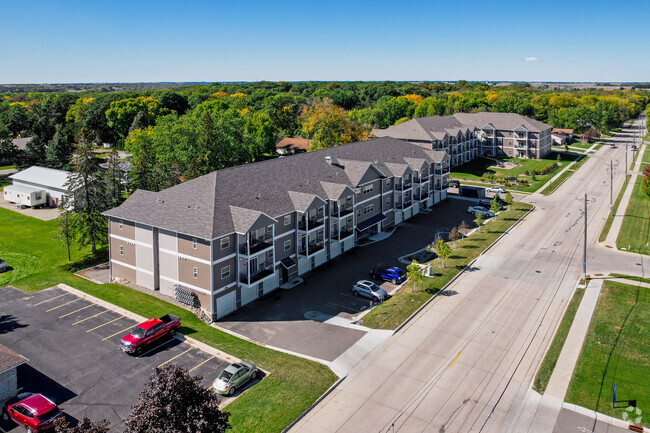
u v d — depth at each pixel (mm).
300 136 161000
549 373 34188
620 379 33406
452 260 57406
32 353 36875
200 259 43531
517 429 28484
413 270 47562
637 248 61594
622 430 28375
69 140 148375
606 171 112062
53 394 31703
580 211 79875
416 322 42219
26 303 46219
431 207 82688
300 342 38969
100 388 32375
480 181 103312
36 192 84438
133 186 77375
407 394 31875
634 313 43469
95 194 60250
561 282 51062
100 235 60562
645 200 85062
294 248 52312
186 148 86375
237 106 191125
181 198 48750
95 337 39469
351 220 61156
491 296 47531
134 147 90188
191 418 20297
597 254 59656
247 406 30266
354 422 29031
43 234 69938
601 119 181250
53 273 54000
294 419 29047
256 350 37531
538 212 79875
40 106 174375
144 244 49125
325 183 58094
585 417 29562
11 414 29328
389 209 70812
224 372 32312
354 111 159625
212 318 43094
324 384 32781
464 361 35906
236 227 44312
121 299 46844
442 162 85000
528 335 39781
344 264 56750
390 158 76062
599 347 37750
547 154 134750
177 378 21000
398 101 192000
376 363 35656
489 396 31688
